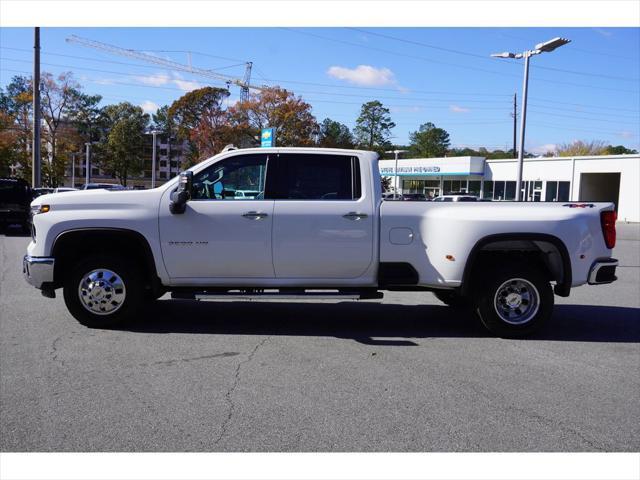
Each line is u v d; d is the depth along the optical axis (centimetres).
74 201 646
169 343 610
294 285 655
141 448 367
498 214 643
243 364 541
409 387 485
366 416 421
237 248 642
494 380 509
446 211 646
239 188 658
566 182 4625
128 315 659
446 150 10388
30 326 673
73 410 425
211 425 401
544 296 653
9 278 1041
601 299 961
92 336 632
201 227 640
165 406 434
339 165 661
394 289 673
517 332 655
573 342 652
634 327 734
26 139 6756
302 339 640
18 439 378
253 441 378
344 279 656
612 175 4647
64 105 6912
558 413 434
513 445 378
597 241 655
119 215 639
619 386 498
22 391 462
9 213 2028
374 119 8994
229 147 690
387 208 647
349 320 746
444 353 593
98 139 8894
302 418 415
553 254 664
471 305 682
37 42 3170
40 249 643
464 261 639
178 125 7325
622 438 392
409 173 5803
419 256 648
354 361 558
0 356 554
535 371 537
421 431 397
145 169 9594
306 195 655
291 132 5794
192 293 647
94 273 653
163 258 644
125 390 466
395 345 622
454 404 448
